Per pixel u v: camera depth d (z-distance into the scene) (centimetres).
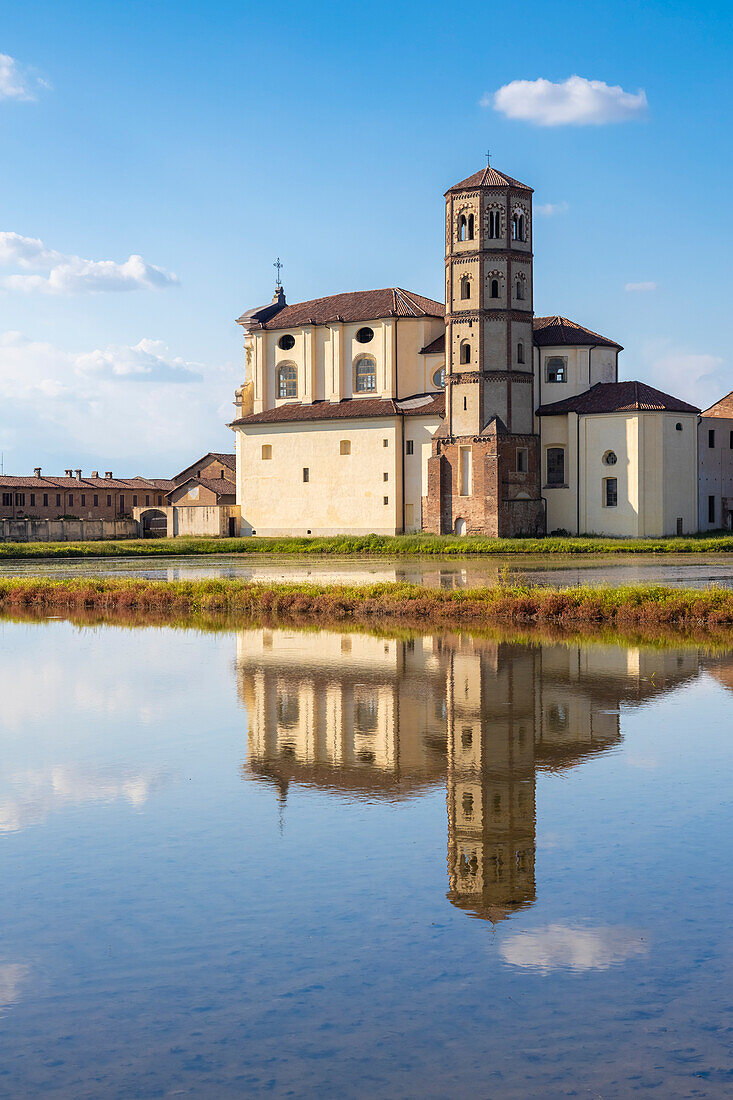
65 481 14562
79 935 1093
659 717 2078
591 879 1227
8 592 5009
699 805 1498
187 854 1327
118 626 3941
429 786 1619
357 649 3117
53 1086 831
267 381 10988
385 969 1012
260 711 2200
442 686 2448
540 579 5441
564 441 9481
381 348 10269
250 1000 959
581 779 1638
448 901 1169
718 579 5294
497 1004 945
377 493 10019
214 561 7800
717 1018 920
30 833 1415
